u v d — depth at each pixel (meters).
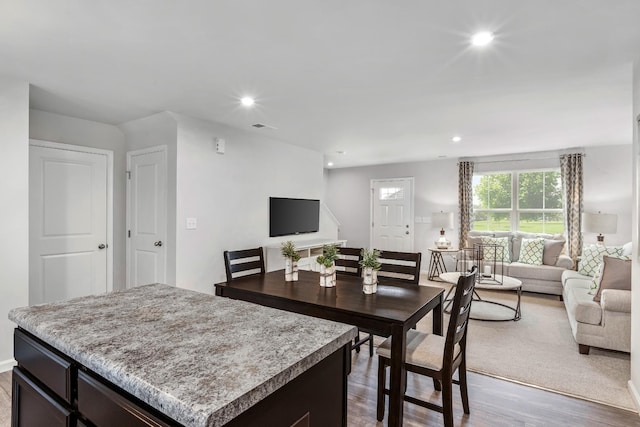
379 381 2.11
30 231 3.38
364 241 7.64
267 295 2.39
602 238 5.09
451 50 2.16
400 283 2.76
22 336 1.27
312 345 1.03
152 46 2.12
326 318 2.13
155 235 3.77
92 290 3.82
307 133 4.44
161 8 1.71
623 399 2.35
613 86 2.75
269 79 2.64
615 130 4.20
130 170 4.04
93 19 1.81
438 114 3.55
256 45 2.10
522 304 4.67
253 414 0.81
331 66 2.41
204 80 2.67
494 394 2.41
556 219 5.73
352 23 1.86
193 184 3.71
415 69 2.45
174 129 3.59
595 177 5.32
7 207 2.61
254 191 4.48
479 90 2.85
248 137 4.39
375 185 7.50
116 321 1.23
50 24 1.86
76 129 3.72
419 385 2.54
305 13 1.76
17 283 2.66
